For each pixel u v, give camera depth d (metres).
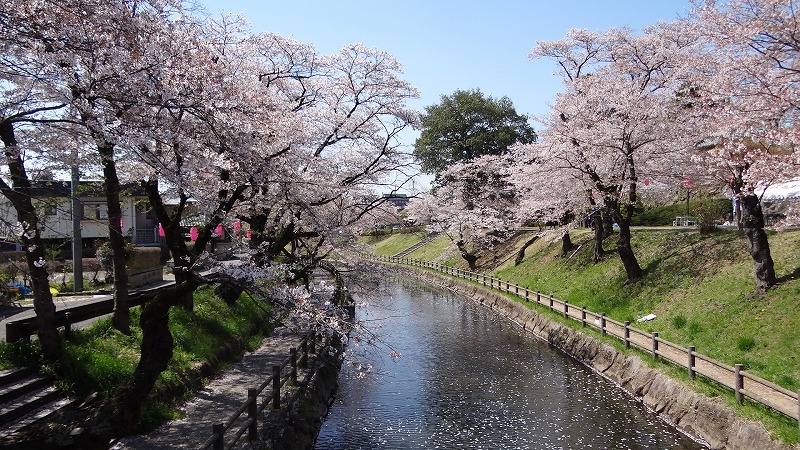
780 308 11.30
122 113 6.56
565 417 11.12
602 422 10.77
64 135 7.32
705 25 11.26
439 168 37.34
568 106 19.62
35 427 6.72
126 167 9.55
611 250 21.73
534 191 22.28
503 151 35.94
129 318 10.49
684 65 15.23
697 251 16.58
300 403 9.95
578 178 18.33
